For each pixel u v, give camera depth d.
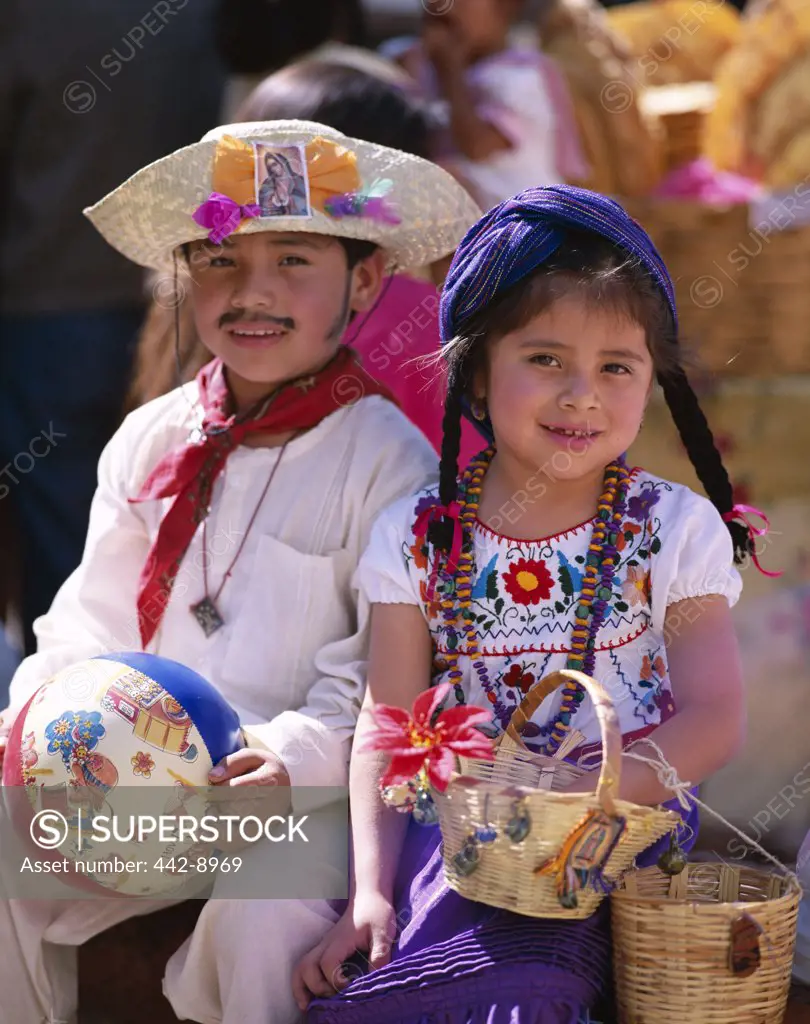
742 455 11.07
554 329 6.30
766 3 12.41
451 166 11.21
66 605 7.83
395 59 11.75
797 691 8.97
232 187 7.19
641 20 14.02
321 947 6.26
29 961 6.74
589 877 5.43
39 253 11.70
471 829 5.48
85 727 6.18
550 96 11.50
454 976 5.68
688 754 6.07
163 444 7.90
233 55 11.58
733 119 12.31
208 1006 6.57
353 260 7.67
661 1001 5.58
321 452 7.48
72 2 11.41
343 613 7.36
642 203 11.12
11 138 11.73
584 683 5.62
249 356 7.36
